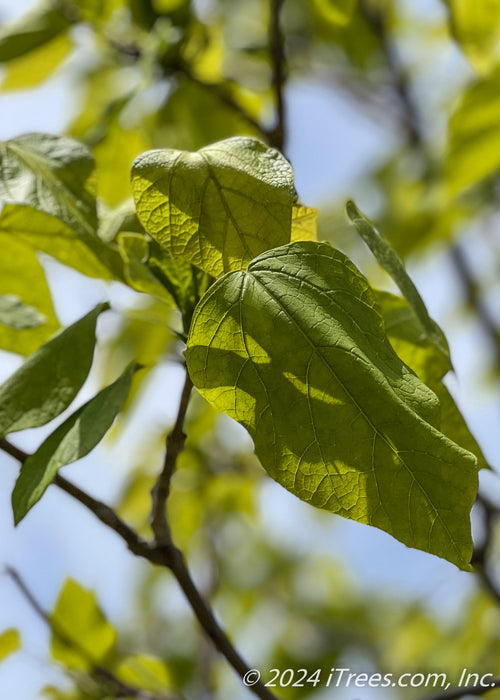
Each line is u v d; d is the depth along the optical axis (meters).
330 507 1.43
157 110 2.36
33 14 2.27
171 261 1.55
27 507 1.46
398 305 1.58
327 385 1.43
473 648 3.69
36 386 1.51
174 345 2.33
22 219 1.62
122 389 1.50
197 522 2.80
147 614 3.64
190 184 1.47
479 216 3.64
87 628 1.82
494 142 2.67
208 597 2.63
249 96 2.44
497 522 2.29
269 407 1.43
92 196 1.58
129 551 1.59
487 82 2.54
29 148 1.58
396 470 1.42
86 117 2.77
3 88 2.42
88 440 1.47
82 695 1.80
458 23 2.24
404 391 1.43
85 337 1.52
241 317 1.44
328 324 1.43
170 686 1.84
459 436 1.54
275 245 1.46
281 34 1.85
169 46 2.22
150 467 2.77
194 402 2.64
